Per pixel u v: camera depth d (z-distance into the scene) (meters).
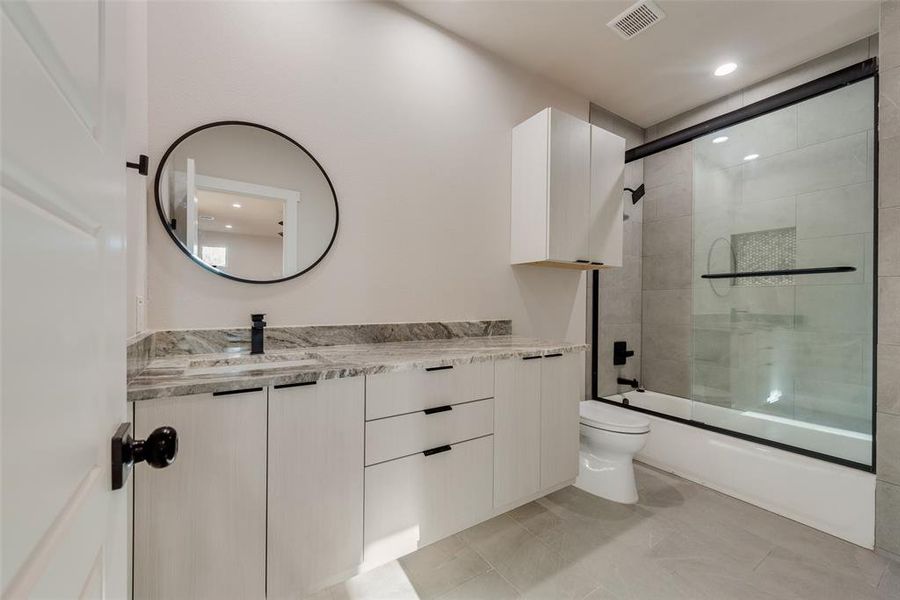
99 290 0.51
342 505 1.28
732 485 2.07
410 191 2.03
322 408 1.24
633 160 2.90
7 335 0.29
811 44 2.22
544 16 2.04
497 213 2.36
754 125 2.54
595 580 1.43
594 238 2.35
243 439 1.11
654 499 2.04
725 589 1.39
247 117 1.59
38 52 0.34
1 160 0.28
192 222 1.49
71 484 0.41
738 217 2.62
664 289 3.06
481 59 2.29
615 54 2.34
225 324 1.56
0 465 0.28
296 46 1.71
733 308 2.65
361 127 1.87
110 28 0.55
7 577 0.28
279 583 1.17
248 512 1.12
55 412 0.37
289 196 1.68
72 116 0.42
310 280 1.74
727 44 2.23
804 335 2.32
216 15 1.54
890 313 1.66
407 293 2.02
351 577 1.33
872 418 1.73
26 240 0.32
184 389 1.02
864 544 1.65
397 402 1.40
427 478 1.48
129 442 0.59
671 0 1.91
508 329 2.41
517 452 1.76
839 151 2.19
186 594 1.04
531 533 1.72
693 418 2.70
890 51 1.71
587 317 2.86
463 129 2.22
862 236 2.11
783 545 1.65
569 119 2.25
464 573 1.46
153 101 1.42
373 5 1.91
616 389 3.04
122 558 0.61
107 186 0.54
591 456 2.12
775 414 2.43
